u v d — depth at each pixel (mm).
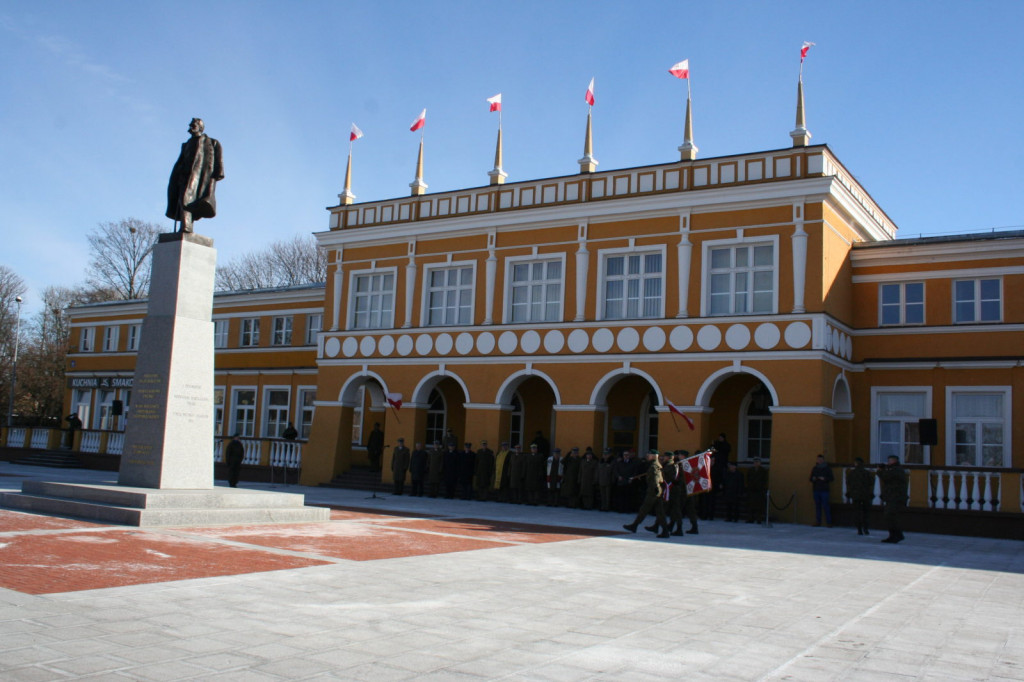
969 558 16438
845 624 8977
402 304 32156
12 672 5824
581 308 28281
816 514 23672
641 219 27719
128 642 6801
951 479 22516
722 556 15023
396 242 32562
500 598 9570
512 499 27828
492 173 31062
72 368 48281
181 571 10164
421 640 7383
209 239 17078
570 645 7438
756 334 25312
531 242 29609
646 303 27516
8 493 16312
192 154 16953
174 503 15070
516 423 32781
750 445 28172
